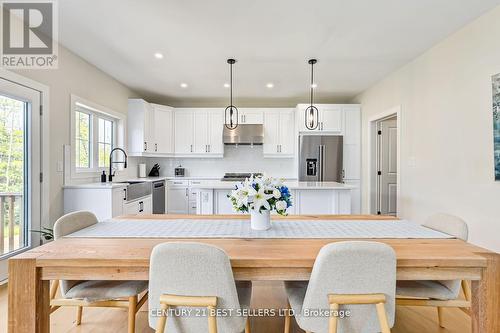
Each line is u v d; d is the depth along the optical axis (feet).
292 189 10.47
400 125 11.86
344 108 16.15
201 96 16.83
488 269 3.96
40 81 8.77
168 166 18.48
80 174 11.03
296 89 15.24
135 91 15.72
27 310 3.85
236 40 9.20
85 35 8.90
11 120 7.97
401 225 5.87
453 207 8.87
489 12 7.48
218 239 4.78
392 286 3.66
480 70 7.81
